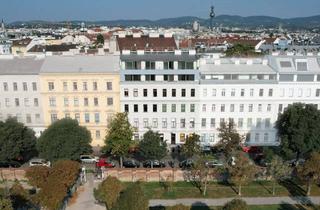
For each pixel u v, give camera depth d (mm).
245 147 101188
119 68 98688
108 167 89125
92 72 97000
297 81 100250
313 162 74438
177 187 80625
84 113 101188
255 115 102438
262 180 84375
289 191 79250
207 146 102125
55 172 71375
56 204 65562
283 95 101312
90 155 95188
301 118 88688
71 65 100312
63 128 87062
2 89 98938
